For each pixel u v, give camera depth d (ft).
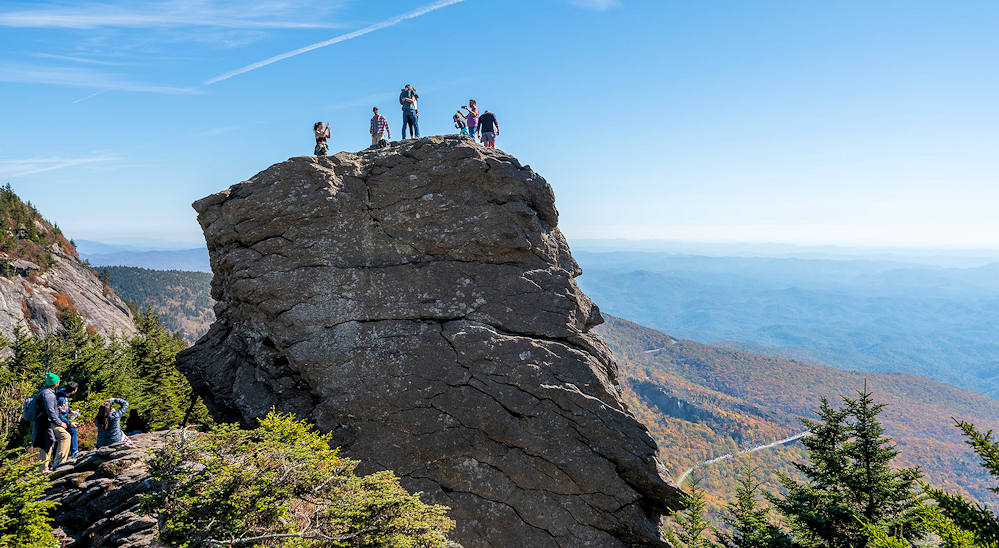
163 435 40.57
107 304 305.94
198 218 50.42
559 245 51.85
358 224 48.24
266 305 44.98
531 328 45.32
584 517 38.96
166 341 181.37
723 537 55.36
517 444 40.22
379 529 23.00
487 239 47.83
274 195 48.06
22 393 79.05
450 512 38.93
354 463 30.22
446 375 42.37
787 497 52.21
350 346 43.73
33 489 23.98
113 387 95.04
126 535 26.17
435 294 46.11
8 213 289.53
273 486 23.71
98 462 33.88
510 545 38.19
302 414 42.88
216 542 21.31
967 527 21.91
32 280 246.88
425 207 48.73
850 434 50.65
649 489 39.99
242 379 45.65
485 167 49.57
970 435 22.98
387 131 67.36
